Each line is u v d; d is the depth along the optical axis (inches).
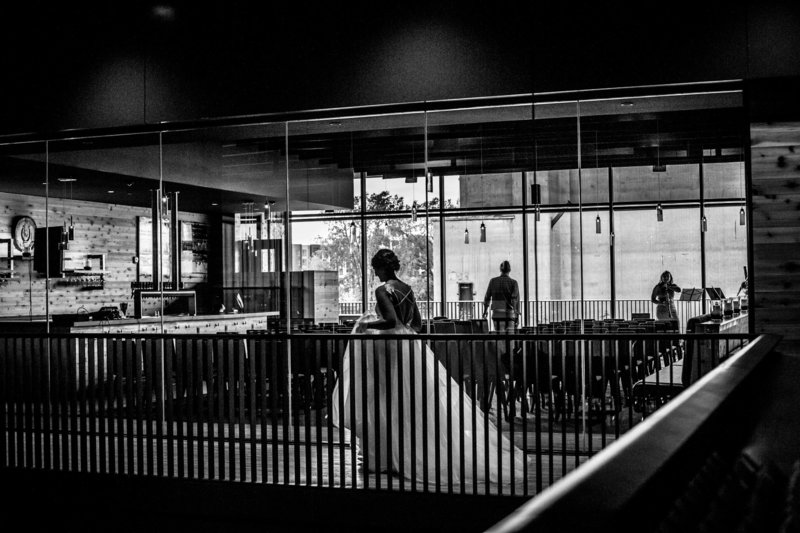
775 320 266.8
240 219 328.2
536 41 283.6
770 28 263.9
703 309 276.4
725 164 274.1
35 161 347.9
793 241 264.8
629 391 218.1
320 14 304.7
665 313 280.7
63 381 266.7
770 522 64.4
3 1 345.7
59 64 339.6
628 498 36.8
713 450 87.9
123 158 337.1
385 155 305.0
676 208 279.1
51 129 339.9
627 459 44.8
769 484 78.4
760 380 141.0
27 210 371.2
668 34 272.7
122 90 330.6
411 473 228.8
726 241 274.4
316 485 234.4
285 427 235.0
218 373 243.9
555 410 295.7
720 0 267.9
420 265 302.4
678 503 61.2
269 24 311.1
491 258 295.3
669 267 279.9
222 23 317.4
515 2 285.3
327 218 314.2
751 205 267.4
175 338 250.4
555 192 288.7
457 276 299.0
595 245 286.0
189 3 321.7
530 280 291.7
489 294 295.6
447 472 227.6
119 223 355.9
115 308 358.3
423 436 226.5
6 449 273.1
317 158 313.0
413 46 294.5
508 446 261.4
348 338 232.4
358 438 273.0
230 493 241.4
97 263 361.1
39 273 377.4
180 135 331.6
